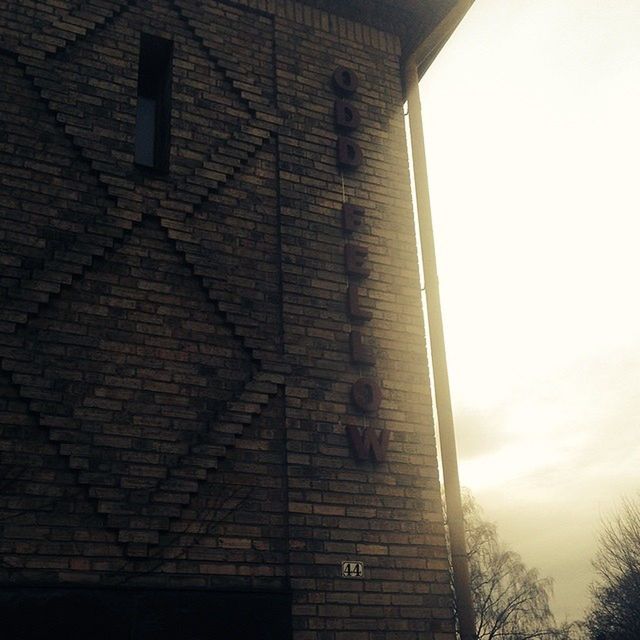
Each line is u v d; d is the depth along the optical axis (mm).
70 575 5629
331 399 7125
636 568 35312
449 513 7453
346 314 7555
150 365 6543
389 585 6641
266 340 7094
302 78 8438
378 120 8695
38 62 7125
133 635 5613
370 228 8062
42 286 6352
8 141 6734
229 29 8273
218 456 6465
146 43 7898
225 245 7297
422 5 9234
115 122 7262
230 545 6234
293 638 6117
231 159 7664
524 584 36188
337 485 6801
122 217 6918
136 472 6121
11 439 5832
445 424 7785
